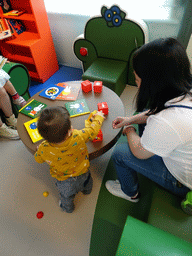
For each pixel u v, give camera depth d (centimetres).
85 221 143
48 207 152
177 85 72
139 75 79
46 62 277
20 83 214
